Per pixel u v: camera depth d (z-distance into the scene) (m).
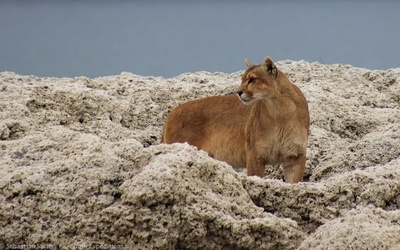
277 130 21.72
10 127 22.14
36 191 16.72
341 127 25.67
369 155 22.28
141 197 15.99
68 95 24.53
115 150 17.83
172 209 16.12
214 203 16.50
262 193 18.17
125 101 25.59
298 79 29.06
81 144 18.02
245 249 16.39
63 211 16.42
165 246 15.94
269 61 21.48
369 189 18.16
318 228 16.39
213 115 23.47
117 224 15.99
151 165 16.72
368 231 15.32
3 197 16.61
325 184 18.50
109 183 16.94
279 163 22.44
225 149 23.05
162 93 26.80
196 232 16.05
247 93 21.50
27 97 23.88
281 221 16.67
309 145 23.81
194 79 28.39
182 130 23.64
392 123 25.83
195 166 16.84
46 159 17.77
